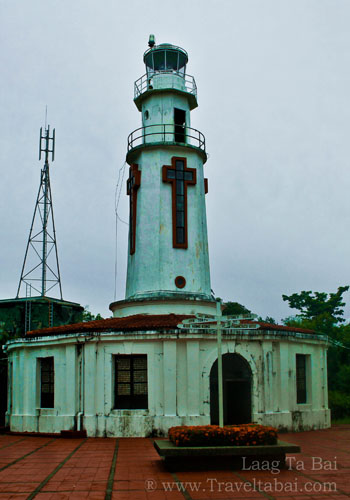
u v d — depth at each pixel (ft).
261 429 56.34
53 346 91.15
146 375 84.69
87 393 84.58
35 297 153.17
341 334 178.91
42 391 93.86
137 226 108.68
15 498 43.24
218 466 54.49
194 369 83.30
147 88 116.88
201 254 107.65
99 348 85.71
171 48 118.83
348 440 79.15
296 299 263.70
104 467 56.59
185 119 116.37
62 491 45.55
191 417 81.61
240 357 89.10
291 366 92.99
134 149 111.14
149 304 100.53
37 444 77.36
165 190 107.55
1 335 128.57
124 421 82.12
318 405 98.58
